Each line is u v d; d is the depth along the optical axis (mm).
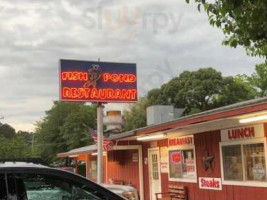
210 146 15531
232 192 14297
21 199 4879
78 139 52125
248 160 13539
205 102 46250
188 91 46250
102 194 5301
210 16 7660
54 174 5121
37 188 5008
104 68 18812
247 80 46844
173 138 18047
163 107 23547
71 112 54594
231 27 7539
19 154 55500
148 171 20359
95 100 18469
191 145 16703
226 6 6891
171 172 18250
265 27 6977
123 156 23203
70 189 5164
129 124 47625
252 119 11508
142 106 48344
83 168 42281
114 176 24562
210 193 15508
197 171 16312
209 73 46281
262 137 12844
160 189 19188
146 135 17422
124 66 19094
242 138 13773
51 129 56250
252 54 8992
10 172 4934
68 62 18359
